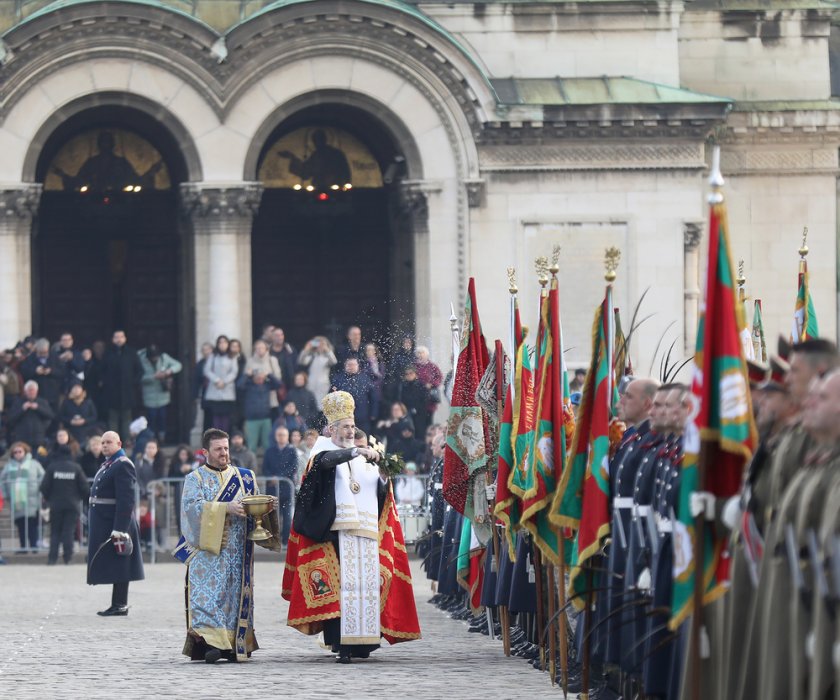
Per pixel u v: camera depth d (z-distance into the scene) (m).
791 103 65.31
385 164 66.75
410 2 63.12
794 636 16.69
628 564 22.31
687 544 18.78
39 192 61.41
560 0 63.16
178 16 60.56
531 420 29.23
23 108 60.94
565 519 24.52
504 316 62.53
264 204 68.19
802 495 16.70
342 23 61.38
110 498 38.75
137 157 67.25
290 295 68.56
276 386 58.59
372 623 29.72
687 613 18.81
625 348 27.75
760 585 17.56
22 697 25.66
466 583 34.12
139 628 36.19
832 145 65.38
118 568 38.59
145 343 68.38
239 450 55.47
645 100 62.06
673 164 62.66
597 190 62.53
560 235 62.44
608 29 63.59
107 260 68.19
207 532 29.95
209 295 62.06
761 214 65.31
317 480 29.88
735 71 66.06
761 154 65.12
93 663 30.05
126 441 59.34
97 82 61.03
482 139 62.03
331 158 67.31
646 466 22.12
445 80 61.94
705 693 19.28
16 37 60.19
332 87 61.78
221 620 29.95
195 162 61.75
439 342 62.34
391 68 61.88
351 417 30.20
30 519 54.03
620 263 62.53
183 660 30.42
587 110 61.69
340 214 67.75
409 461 55.75
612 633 23.19
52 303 68.00
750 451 18.31
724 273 18.75
